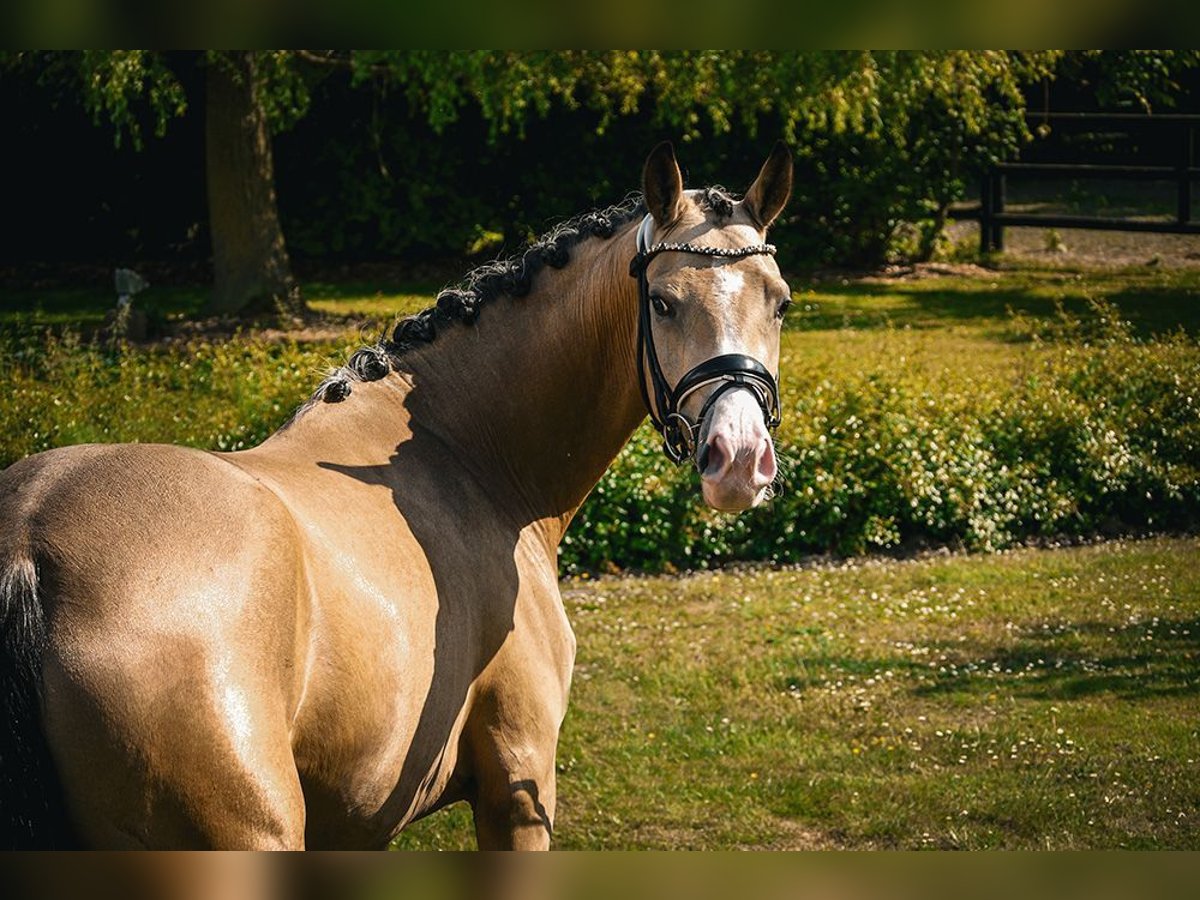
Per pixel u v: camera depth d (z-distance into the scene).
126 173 22.55
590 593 9.50
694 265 3.59
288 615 2.77
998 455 11.27
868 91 17.28
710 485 3.24
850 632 8.62
